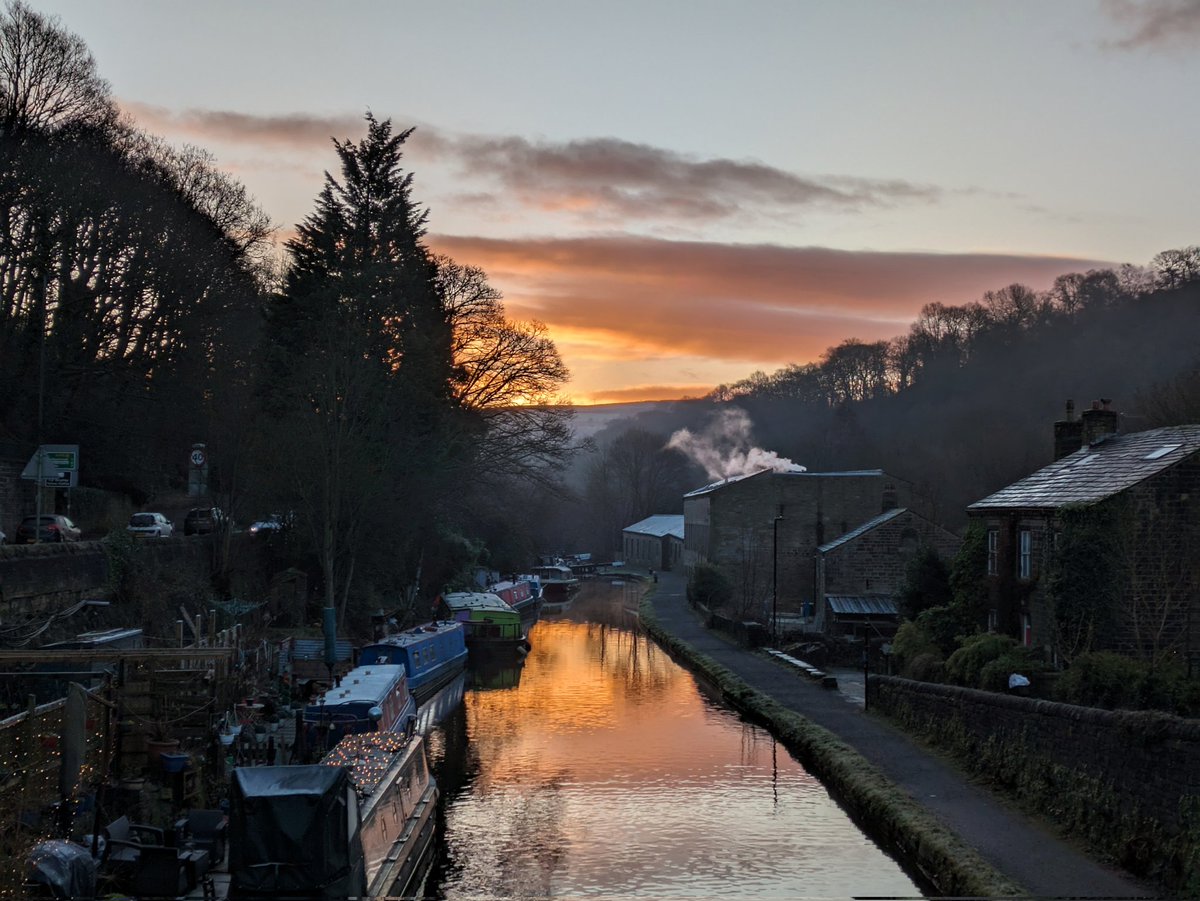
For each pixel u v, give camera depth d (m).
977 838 23.03
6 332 52.59
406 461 54.50
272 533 56.81
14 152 48.69
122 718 24.50
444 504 60.94
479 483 63.53
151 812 22.00
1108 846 21.70
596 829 28.14
